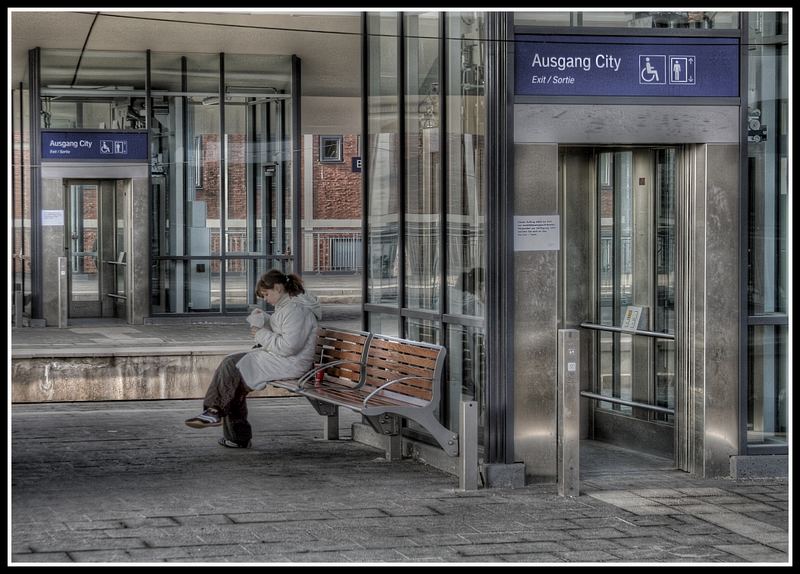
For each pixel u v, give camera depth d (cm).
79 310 2112
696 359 898
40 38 1895
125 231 2039
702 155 887
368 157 1058
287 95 2103
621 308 1023
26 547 656
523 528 720
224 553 647
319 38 1933
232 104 2080
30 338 1611
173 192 2042
